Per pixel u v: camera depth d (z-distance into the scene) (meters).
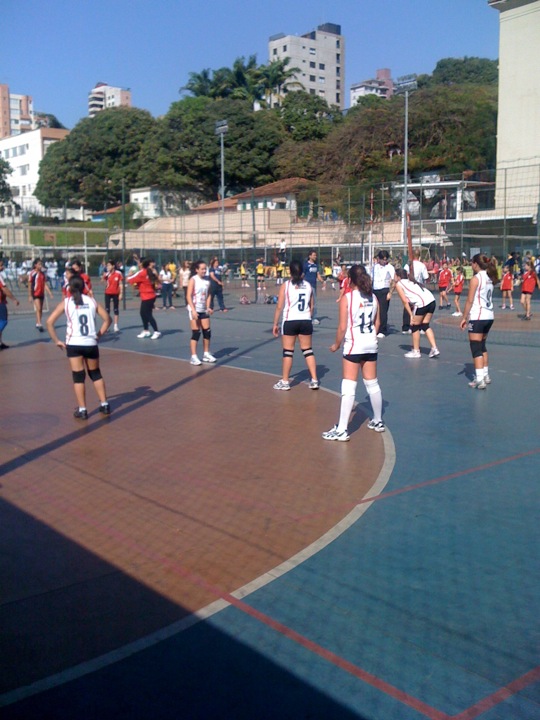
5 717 3.40
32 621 4.25
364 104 69.44
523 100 41.88
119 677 3.70
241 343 16.27
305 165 57.06
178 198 60.69
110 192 63.38
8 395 10.48
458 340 16.55
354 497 6.28
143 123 63.59
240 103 62.50
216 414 9.30
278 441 8.05
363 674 3.71
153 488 6.53
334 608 4.38
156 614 4.32
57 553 5.19
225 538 5.43
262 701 3.50
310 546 5.26
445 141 50.25
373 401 8.32
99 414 9.31
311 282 19.88
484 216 35.41
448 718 3.38
